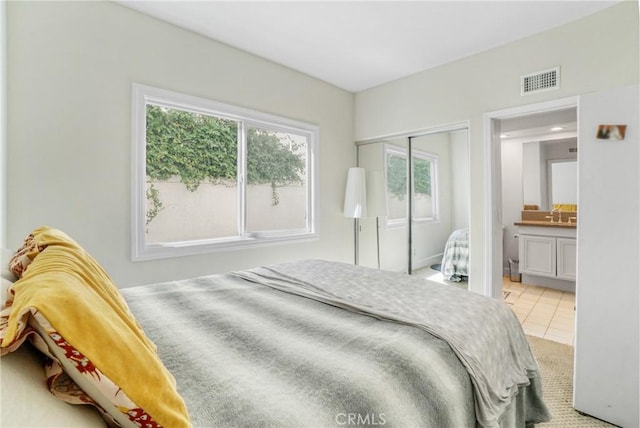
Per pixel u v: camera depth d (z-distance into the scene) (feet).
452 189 10.44
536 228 13.76
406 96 11.48
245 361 3.08
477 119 9.56
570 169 15.11
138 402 1.61
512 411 4.10
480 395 3.31
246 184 9.91
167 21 7.95
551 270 13.37
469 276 9.66
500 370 3.96
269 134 10.55
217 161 9.29
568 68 7.84
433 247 10.94
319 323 4.03
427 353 3.27
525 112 8.62
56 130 6.43
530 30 8.28
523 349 4.71
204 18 7.86
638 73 6.86
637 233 5.14
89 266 2.85
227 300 4.98
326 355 3.18
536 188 15.66
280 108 10.55
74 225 6.66
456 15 7.68
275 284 5.77
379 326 3.91
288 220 11.19
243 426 2.20
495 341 4.06
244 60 9.57
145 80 7.63
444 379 3.09
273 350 3.30
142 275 7.61
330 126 12.29
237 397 2.51
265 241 10.17
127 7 7.34
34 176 6.19
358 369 2.90
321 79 11.82
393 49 9.40
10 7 5.90
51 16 6.35
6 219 5.86
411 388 2.86
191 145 8.73
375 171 12.74
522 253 14.25
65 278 1.97
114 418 1.71
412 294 5.10
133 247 7.44
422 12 7.59
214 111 8.97
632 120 5.17
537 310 11.18
